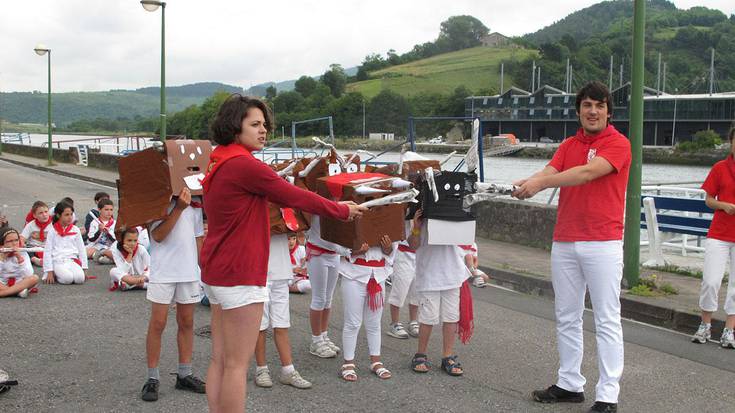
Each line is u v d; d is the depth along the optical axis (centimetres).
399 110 8106
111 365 580
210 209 376
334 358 613
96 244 1061
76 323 709
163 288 495
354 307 551
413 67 14688
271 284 534
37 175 2970
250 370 577
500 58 14538
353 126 7888
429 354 629
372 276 552
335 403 505
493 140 8225
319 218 587
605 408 479
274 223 520
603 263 480
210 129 386
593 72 12375
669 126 7575
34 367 573
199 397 511
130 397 509
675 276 918
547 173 504
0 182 2514
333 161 606
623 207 491
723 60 12988
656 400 519
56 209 907
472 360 611
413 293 688
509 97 9369
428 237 540
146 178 491
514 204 1196
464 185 539
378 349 570
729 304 654
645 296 792
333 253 598
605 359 484
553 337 686
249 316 374
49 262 895
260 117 382
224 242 372
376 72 14500
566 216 498
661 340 685
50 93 3575
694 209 984
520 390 536
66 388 525
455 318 570
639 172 815
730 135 643
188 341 520
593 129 489
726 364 607
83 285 895
